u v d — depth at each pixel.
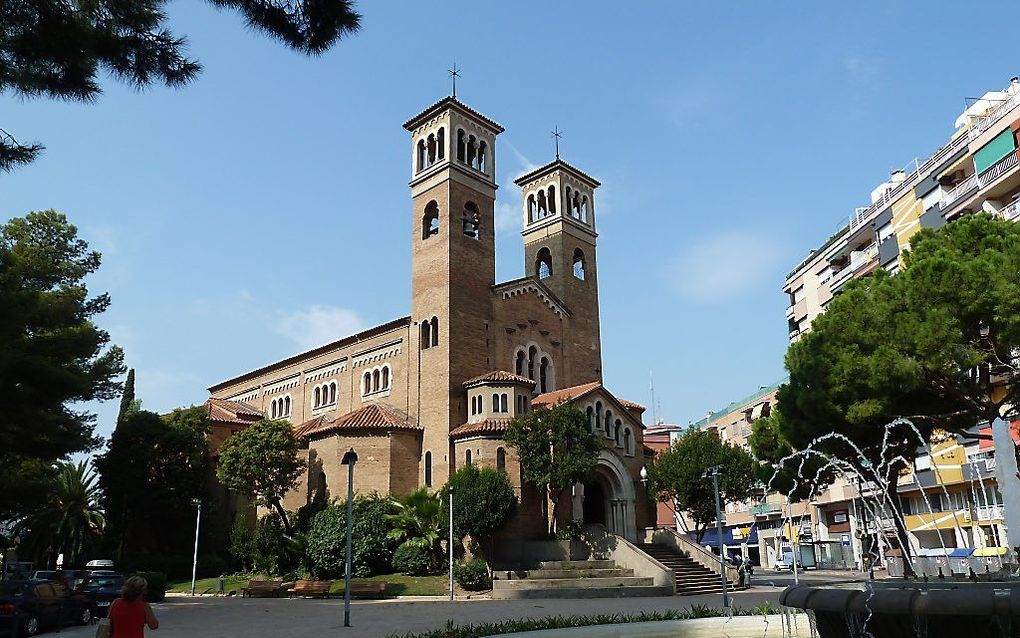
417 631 24.28
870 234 61.88
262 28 14.16
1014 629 11.01
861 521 63.22
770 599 36.00
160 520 58.03
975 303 26.34
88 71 15.13
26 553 69.12
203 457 59.28
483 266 55.66
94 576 37.59
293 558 49.56
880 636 12.50
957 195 50.12
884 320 29.11
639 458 54.66
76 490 68.50
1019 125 44.97
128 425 58.62
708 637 20.38
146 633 25.09
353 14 14.00
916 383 27.61
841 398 30.25
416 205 56.91
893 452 32.62
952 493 52.97
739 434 91.38
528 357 56.97
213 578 53.16
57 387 30.91
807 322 72.94
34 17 14.11
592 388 51.72
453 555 43.25
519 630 21.27
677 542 49.41
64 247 48.06
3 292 28.62
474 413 49.88
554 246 62.84
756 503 85.88
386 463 49.78
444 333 52.00
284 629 25.97
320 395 63.31
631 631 20.86
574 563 43.16
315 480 51.97
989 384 28.72
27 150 16.56
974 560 36.78
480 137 58.56
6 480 38.91
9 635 24.59
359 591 40.50
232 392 74.62
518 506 45.56
